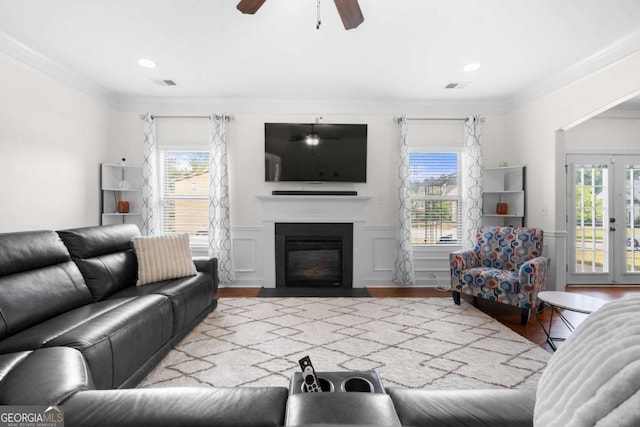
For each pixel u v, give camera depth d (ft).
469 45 9.54
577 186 14.75
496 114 14.57
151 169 13.91
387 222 14.58
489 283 10.35
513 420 2.64
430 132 14.56
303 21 8.35
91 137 12.56
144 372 6.24
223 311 10.73
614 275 14.70
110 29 8.71
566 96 11.27
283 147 14.20
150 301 6.89
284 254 14.11
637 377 1.19
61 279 6.77
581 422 1.28
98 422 2.45
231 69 11.20
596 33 8.84
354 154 14.29
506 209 13.88
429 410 2.79
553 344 8.09
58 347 4.56
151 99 14.11
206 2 7.57
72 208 11.58
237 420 2.47
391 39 9.21
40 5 7.66
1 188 8.98
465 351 7.72
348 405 2.68
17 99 9.41
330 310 10.87
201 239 14.56
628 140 14.69
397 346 7.98
